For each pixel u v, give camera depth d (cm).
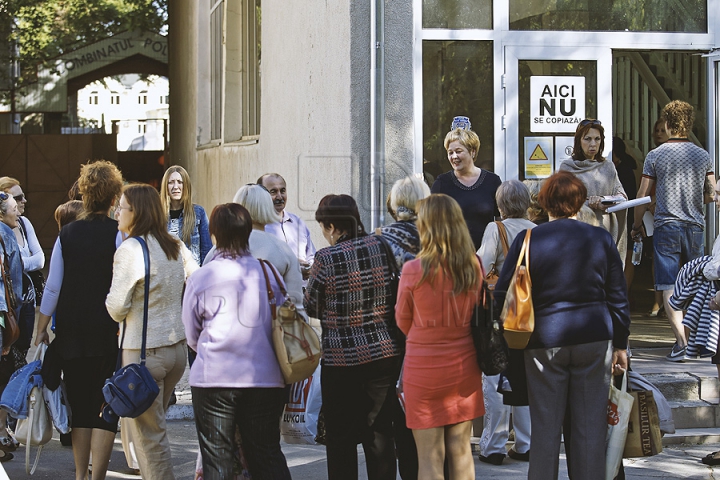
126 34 3238
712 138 801
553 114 766
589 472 455
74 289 517
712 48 790
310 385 525
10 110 3319
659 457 606
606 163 664
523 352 466
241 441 463
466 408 436
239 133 1188
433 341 432
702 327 597
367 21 718
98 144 2605
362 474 573
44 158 2591
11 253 617
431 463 434
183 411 723
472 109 755
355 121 718
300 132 836
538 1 764
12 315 598
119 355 496
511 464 594
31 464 606
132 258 481
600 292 459
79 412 521
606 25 776
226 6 1198
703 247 728
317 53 789
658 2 782
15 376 529
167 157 2611
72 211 624
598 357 455
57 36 3092
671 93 1215
